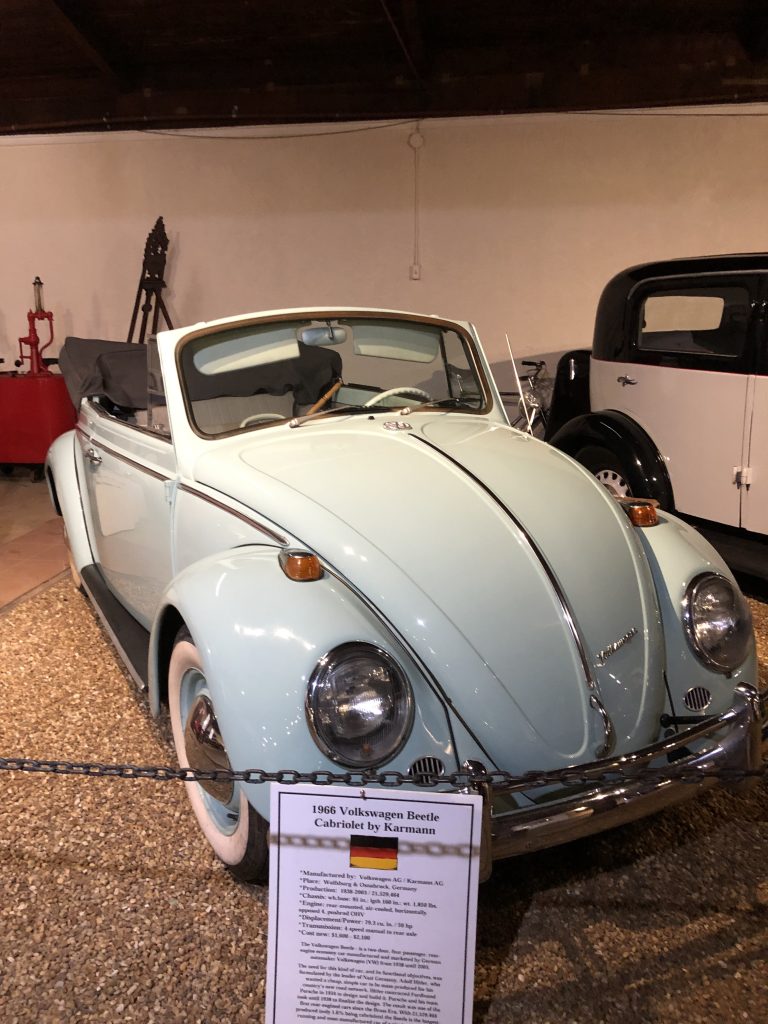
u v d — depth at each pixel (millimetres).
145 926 2039
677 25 6504
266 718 1769
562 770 1757
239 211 7570
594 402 5000
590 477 2643
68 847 2338
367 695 1757
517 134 7039
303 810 1572
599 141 6949
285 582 1993
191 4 6523
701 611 2219
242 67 7242
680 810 2496
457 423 2980
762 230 6918
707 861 2266
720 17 6379
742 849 2318
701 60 6621
